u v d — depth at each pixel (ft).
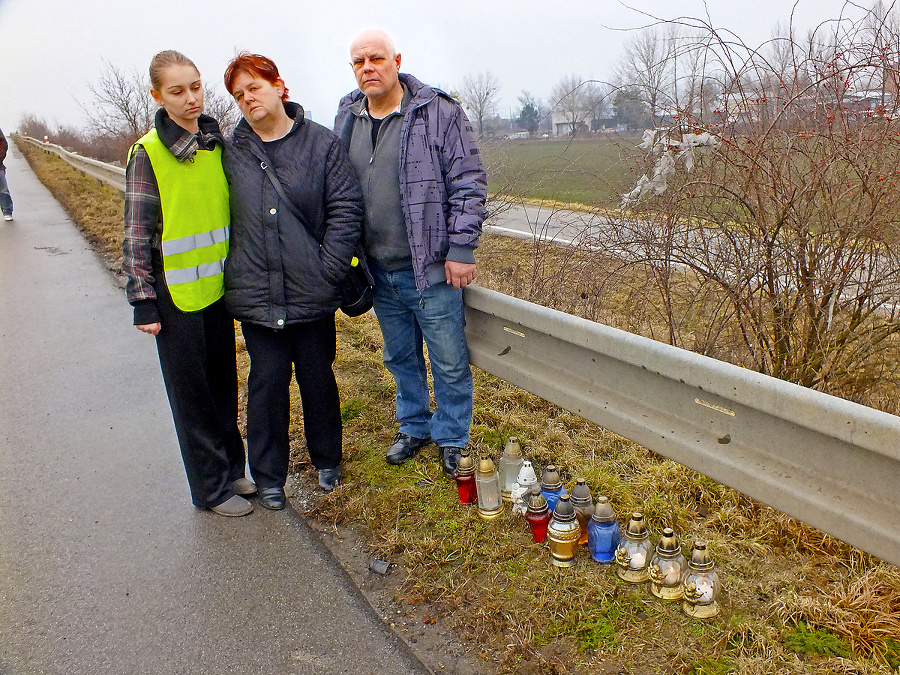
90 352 17.16
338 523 9.55
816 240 9.31
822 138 8.82
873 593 7.06
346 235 9.34
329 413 10.12
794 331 9.87
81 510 10.19
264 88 8.71
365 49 8.87
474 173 9.31
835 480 6.32
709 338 10.98
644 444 8.07
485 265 17.81
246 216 9.13
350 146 9.83
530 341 9.69
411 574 8.31
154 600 8.18
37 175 72.23
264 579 8.46
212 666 7.12
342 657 7.15
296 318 9.34
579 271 12.92
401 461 10.79
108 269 26.32
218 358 10.09
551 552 8.23
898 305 9.37
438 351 10.14
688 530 8.52
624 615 7.37
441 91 9.25
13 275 26.16
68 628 7.78
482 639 7.26
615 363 8.41
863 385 9.88
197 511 10.05
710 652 6.77
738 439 7.11
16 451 12.10
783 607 7.07
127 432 12.67
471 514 9.38
